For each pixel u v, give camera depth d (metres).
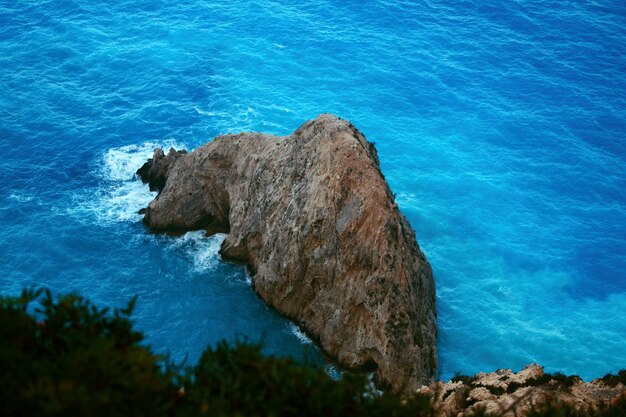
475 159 96.25
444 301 78.00
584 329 75.81
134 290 77.31
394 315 66.31
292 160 77.12
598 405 23.38
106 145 93.81
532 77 108.81
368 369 68.88
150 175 89.06
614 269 83.50
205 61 107.12
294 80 105.50
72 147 93.06
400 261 67.94
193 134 96.44
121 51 107.62
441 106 103.31
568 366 71.69
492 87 106.69
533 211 89.94
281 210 75.88
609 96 106.69
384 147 96.81
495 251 84.50
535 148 98.62
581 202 91.94
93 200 86.94
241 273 79.94
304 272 72.25
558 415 16.62
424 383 66.12
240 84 104.19
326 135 75.00
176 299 76.69
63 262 79.31
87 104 99.19
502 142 99.00
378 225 68.31
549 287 80.69
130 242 82.56
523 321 76.25
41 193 86.94
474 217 88.44
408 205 89.25
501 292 79.62
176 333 73.00
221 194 83.75
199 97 101.75
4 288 75.50
